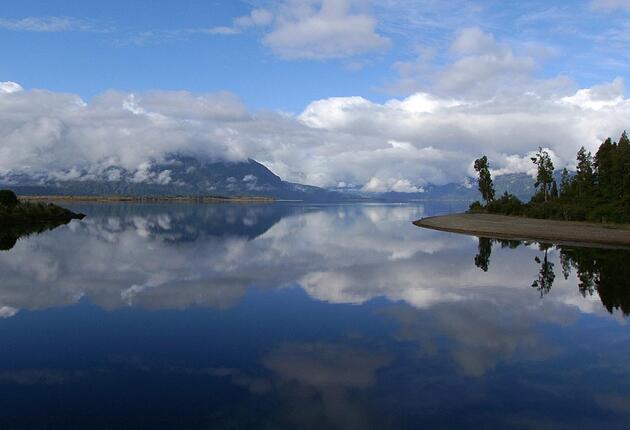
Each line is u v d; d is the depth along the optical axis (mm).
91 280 23578
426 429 8359
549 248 38344
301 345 13180
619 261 30219
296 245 41969
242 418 8766
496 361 11766
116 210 142875
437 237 50625
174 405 9305
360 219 96375
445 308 17578
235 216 107812
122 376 10883
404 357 12133
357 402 9430
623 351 12531
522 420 8695
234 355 12359
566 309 17297
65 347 13062
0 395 9812
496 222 70688
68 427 8438
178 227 67688
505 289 21203
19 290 20938
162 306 18031
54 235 50281
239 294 20297
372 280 23719
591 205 77812
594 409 9141
